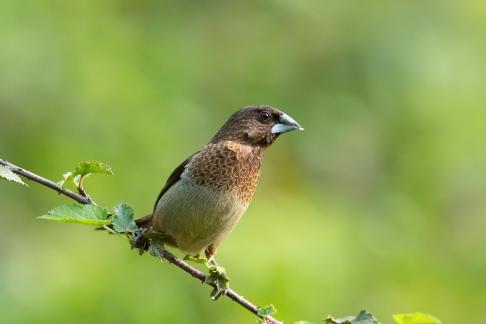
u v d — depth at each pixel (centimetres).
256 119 961
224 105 1514
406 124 1506
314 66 1551
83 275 1189
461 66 1511
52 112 1325
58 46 1359
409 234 1499
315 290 1205
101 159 1295
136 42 1427
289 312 1173
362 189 1504
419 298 1433
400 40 1511
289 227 1273
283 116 969
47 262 1229
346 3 1559
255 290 1177
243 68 1546
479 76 1515
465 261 1528
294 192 1433
